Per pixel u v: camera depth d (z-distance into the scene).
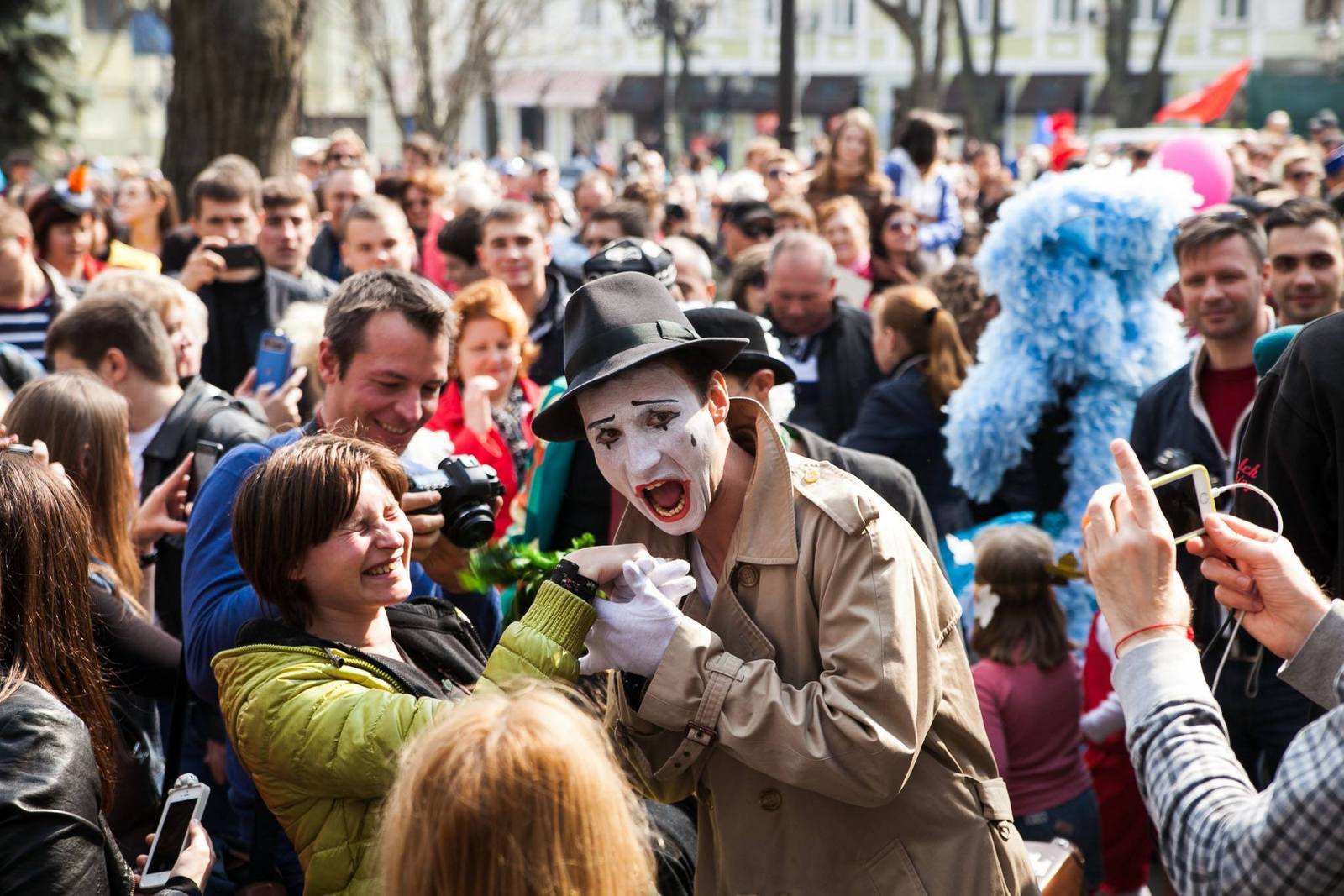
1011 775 4.09
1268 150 14.27
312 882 2.41
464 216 7.32
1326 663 1.97
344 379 3.24
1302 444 2.90
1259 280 4.33
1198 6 46.53
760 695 2.20
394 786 1.78
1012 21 47.97
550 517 4.15
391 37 35.50
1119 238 4.80
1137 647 1.92
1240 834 1.69
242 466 3.12
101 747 2.37
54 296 5.91
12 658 2.26
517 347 5.04
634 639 2.26
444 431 4.73
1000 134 48.38
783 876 2.34
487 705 1.73
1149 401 4.56
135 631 3.09
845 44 48.84
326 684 2.43
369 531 2.55
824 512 2.28
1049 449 4.90
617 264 4.65
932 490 5.14
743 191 10.38
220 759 3.75
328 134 36.00
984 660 4.16
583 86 48.66
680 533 2.40
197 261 6.03
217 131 10.13
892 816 2.32
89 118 46.72
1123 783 4.51
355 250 6.79
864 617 2.20
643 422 2.34
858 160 9.85
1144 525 1.96
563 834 1.63
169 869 2.37
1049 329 4.80
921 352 5.27
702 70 49.00
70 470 3.39
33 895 1.97
